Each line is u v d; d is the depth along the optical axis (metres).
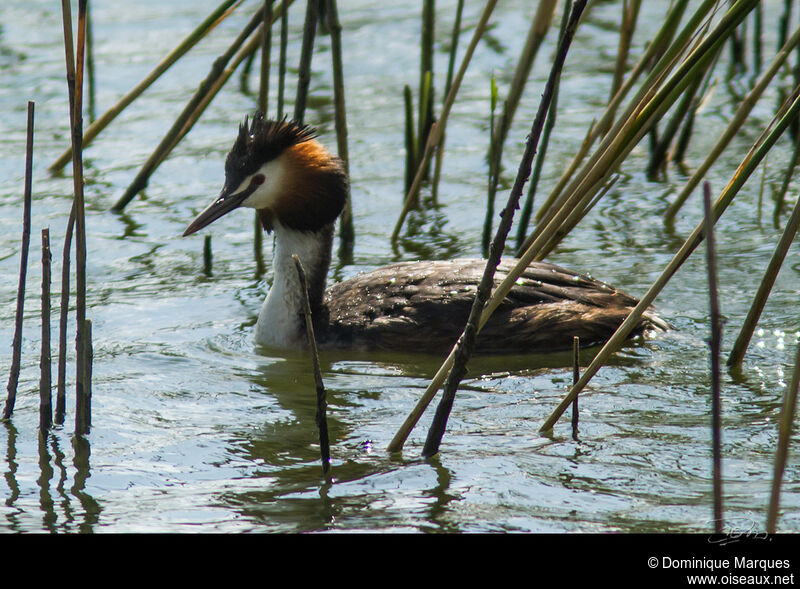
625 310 11.48
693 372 10.25
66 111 20.00
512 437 8.73
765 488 7.62
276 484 7.94
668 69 8.48
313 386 10.24
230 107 20.38
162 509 7.53
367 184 16.81
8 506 7.58
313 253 11.66
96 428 9.03
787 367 10.19
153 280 13.29
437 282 11.69
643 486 7.74
